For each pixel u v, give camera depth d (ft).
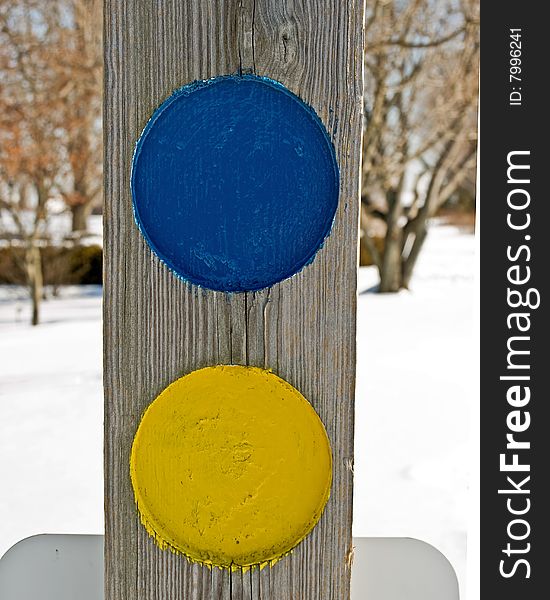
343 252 2.88
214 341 2.91
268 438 2.91
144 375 2.93
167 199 2.88
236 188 2.87
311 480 2.94
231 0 2.83
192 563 2.95
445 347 20.01
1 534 9.68
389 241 28.09
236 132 2.86
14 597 3.34
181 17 2.83
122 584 2.99
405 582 3.37
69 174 25.20
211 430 2.90
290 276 2.89
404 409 14.70
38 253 23.40
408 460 12.03
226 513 2.92
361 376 17.04
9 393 16.19
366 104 26.55
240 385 2.90
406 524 9.82
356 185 2.86
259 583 2.96
